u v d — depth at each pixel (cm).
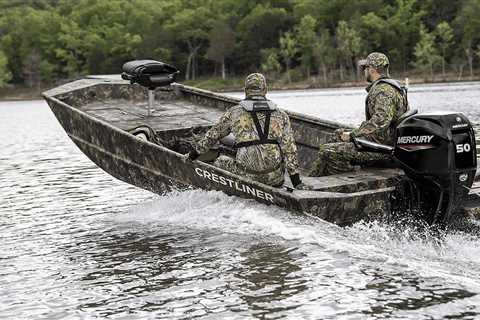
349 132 741
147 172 821
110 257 689
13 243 776
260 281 578
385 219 677
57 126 3231
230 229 724
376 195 672
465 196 641
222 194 754
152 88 964
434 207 640
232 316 511
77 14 16112
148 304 547
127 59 14625
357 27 12450
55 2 19125
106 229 818
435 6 12812
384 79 721
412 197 654
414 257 608
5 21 16238
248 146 707
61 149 1908
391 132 724
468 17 11169
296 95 7806
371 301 522
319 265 603
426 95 5228
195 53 14050
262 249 657
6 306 562
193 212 775
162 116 983
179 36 14200
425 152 630
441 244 636
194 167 755
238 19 14175
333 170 758
